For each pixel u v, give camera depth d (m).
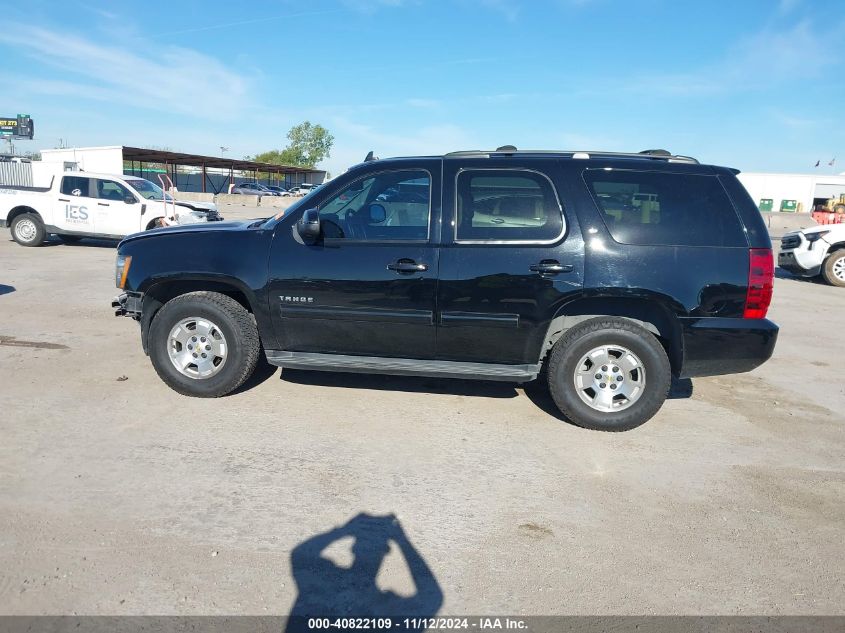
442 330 4.60
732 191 4.46
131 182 14.95
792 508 3.68
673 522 3.48
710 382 6.11
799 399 5.68
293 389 5.35
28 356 6.02
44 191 14.55
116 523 3.25
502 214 4.55
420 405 5.10
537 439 4.52
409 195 4.69
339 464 4.02
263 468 3.92
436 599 2.78
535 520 3.45
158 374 5.18
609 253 4.40
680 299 4.36
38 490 3.54
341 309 4.67
